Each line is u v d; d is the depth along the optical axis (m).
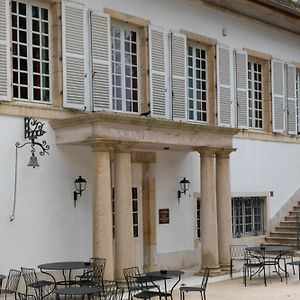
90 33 14.21
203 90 17.70
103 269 12.33
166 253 16.06
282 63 20.45
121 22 15.23
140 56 15.68
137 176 15.62
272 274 15.55
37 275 12.88
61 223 13.42
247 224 19.05
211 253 15.17
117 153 13.05
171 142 14.14
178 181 16.53
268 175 19.77
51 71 13.66
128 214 13.03
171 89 16.20
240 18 18.75
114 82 15.06
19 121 12.81
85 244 13.85
